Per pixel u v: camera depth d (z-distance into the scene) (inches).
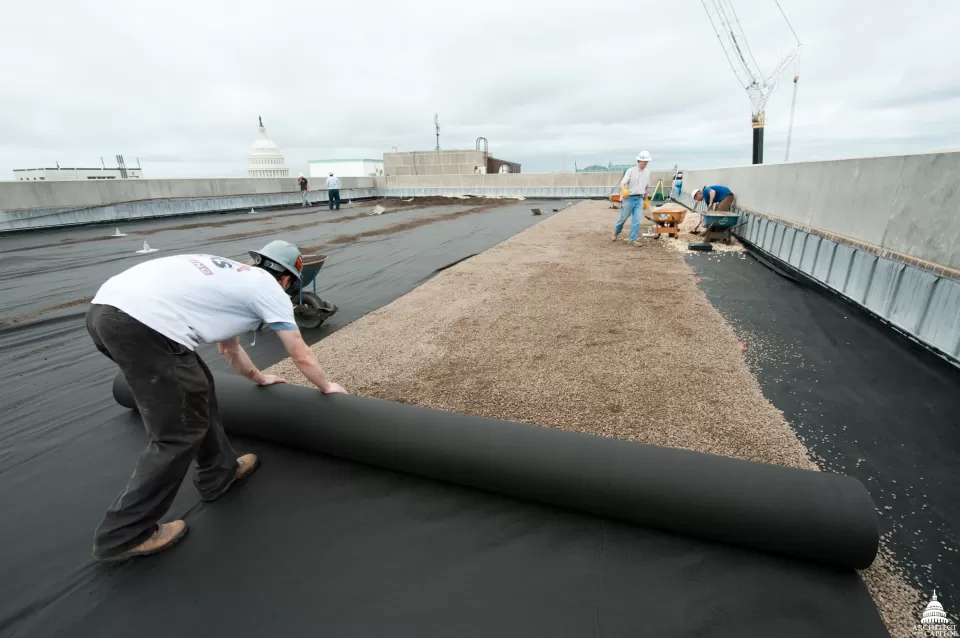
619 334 155.1
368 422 85.0
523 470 75.8
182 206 596.7
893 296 153.9
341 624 58.6
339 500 80.5
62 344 160.1
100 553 65.4
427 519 75.9
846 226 192.5
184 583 64.8
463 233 407.8
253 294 68.9
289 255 88.5
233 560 68.4
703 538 70.6
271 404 91.6
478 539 71.6
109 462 93.0
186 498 81.2
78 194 498.0
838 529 61.6
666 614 59.1
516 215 571.8
